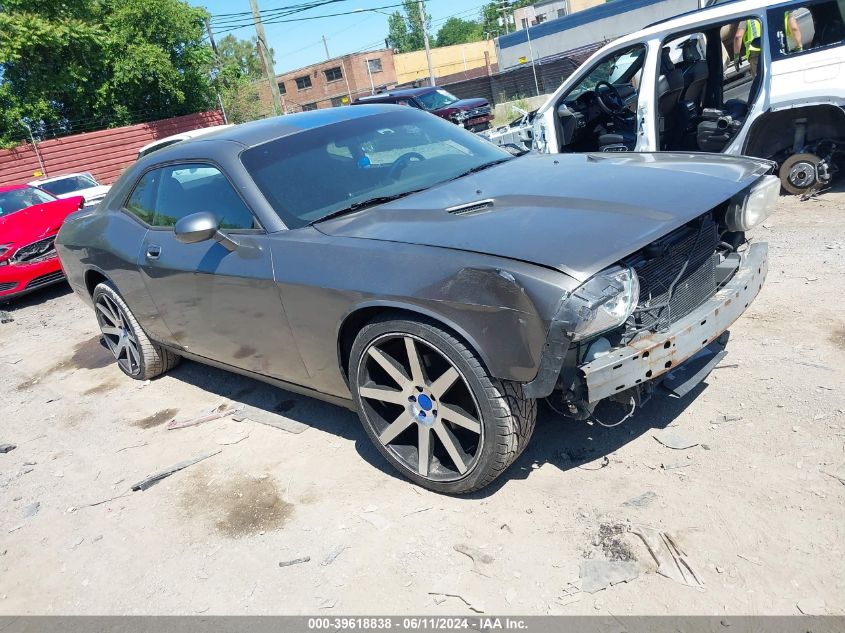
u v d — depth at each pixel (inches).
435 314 103.2
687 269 113.5
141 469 150.1
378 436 122.1
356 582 102.0
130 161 1008.9
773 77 231.6
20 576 122.0
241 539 118.4
